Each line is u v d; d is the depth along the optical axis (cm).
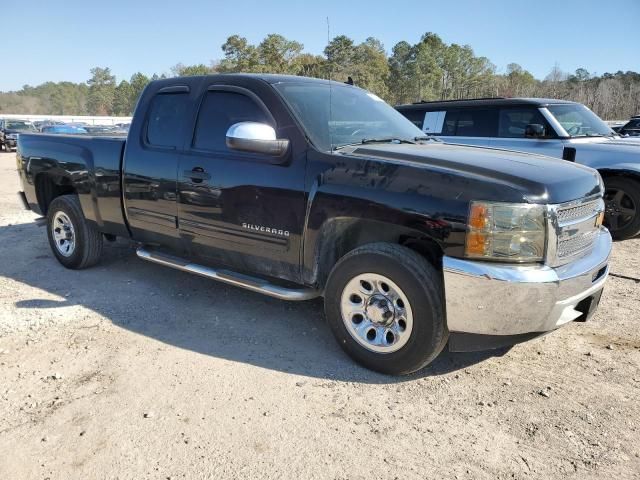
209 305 462
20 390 322
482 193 295
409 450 267
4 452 264
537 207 292
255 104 393
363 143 386
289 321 428
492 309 296
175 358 364
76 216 534
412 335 320
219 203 399
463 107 831
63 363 355
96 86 14862
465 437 278
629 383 330
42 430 282
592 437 277
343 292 347
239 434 279
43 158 555
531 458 261
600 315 439
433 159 335
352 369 350
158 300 473
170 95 451
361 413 299
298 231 358
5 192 1216
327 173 346
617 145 698
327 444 271
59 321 425
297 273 371
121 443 271
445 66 9738
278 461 258
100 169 494
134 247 651
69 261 556
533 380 335
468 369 349
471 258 296
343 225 352
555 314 304
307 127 371
